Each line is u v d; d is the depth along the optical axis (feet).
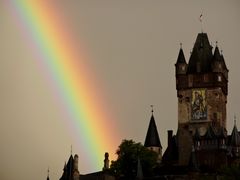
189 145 651.25
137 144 622.95
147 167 610.65
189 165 593.42
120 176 613.52
